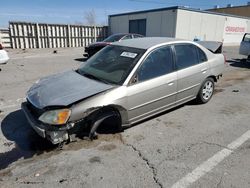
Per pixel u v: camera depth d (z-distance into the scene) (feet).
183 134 13.37
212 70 18.03
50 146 11.98
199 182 9.40
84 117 11.34
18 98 19.63
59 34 72.38
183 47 16.02
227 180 9.50
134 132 13.52
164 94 14.37
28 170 10.15
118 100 12.06
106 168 10.28
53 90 12.34
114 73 13.25
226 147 11.99
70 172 10.01
